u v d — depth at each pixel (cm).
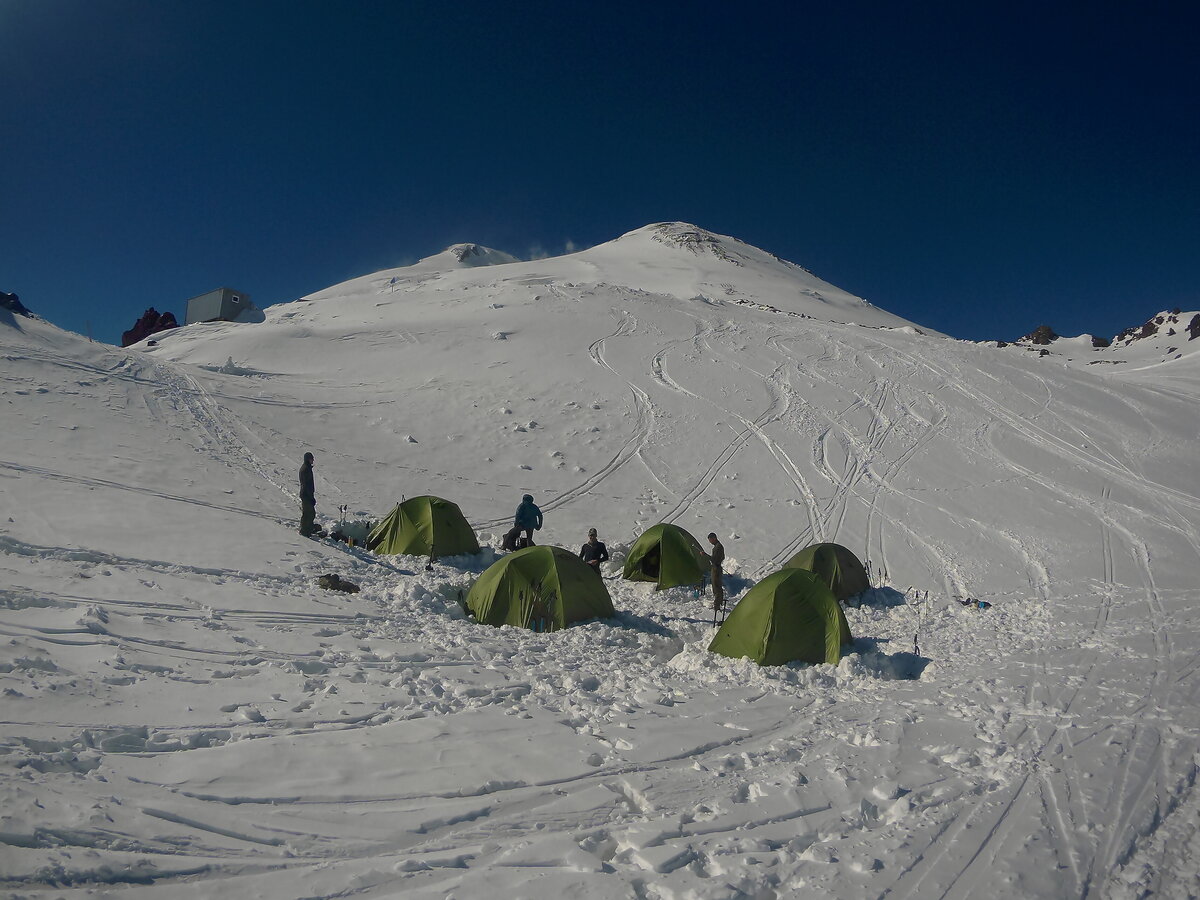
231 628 989
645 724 828
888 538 2136
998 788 709
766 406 3117
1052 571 1917
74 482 1590
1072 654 1215
